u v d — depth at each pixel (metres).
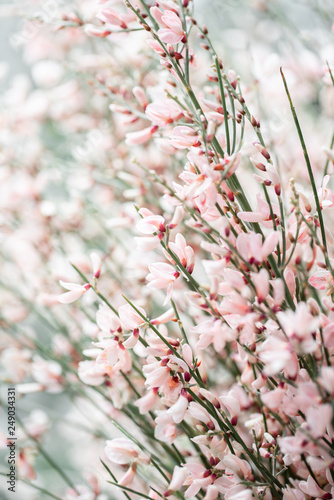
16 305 0.51
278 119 0.51
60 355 0.49
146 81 0.48
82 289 0.39
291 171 0.50
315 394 0.34
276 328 0.36
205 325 0.37
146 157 0.49
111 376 0.40
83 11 0.50
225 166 0.36
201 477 0.38
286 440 0.35
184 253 0.37
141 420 0.45
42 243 0.51
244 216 0.37
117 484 0.39
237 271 0.37
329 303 0.36
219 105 0.38
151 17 0.39
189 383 0.38
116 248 0.51
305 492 0.37
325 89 0.52
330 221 0.47
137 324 0.38
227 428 0.38
